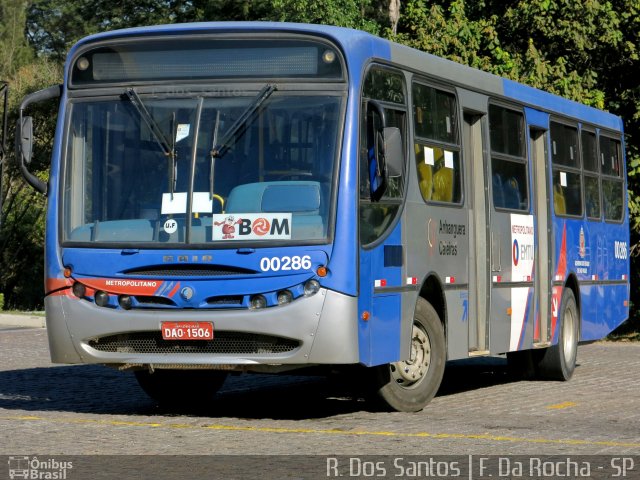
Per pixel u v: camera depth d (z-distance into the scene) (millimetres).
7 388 17078
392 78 14055
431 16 31969
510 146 17641
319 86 13078
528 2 31578
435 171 15023
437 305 15133
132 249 13133
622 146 23422
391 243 13656
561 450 11406
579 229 20344
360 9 46844
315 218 12789
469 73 16391
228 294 12812
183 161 13172
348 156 12891
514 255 17406
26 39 90062
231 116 13156
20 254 44969
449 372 21047
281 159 13000
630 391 17641
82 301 13297
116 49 13586
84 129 13609
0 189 26484
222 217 12961
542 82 31000
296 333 12664
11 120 45594
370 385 14133
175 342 13070
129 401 15711
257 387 17688
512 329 17219
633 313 34562
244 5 56062
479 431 12703
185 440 11742
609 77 33250
